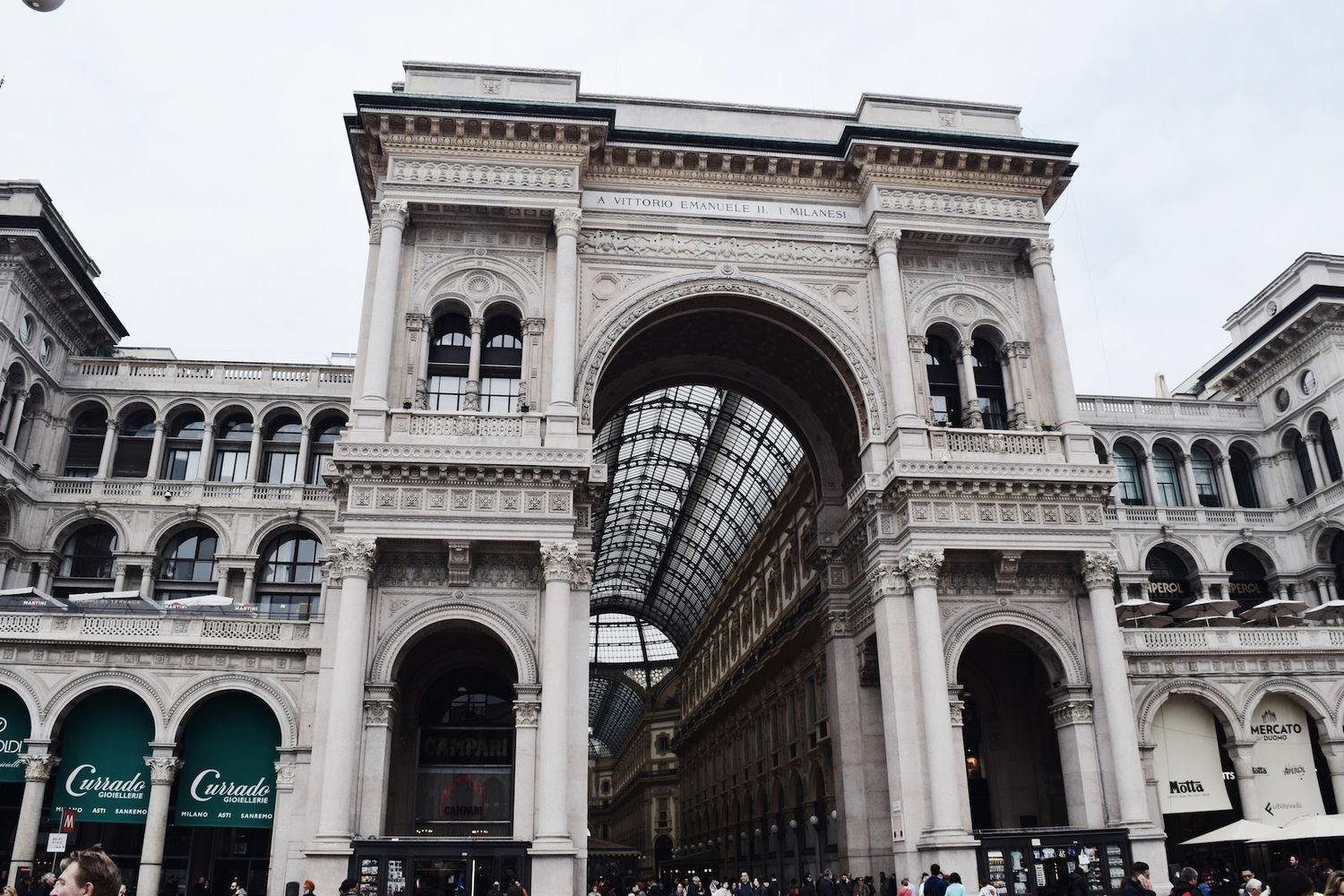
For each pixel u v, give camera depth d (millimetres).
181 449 54000
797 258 40688
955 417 40594
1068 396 38812
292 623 39250
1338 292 51969
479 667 38281
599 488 36094
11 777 36781
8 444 48375
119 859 41250
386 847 30594
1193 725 40531
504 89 40125
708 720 82625
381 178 39844
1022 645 42688
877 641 36781
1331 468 53562
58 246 49719
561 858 30531
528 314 37969
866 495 37375
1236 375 59094
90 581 50781
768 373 45969
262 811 37688
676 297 39375
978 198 41375
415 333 37406
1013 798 40938
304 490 52375
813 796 50656
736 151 40625
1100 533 36719
